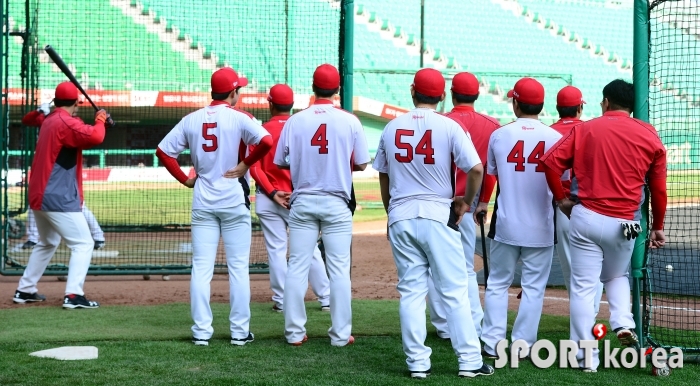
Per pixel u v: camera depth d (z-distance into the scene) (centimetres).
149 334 946
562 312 1120
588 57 4475
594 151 780
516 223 837
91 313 1087
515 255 856
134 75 3647
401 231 762
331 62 2167
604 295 1285
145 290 1311
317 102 907
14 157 3650
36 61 1595
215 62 3612
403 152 761
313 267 1130
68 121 1103
